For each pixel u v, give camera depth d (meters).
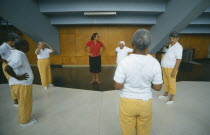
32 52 7.95
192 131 2.16
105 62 7.99
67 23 6.31
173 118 2.52
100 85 4.66
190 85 4.31
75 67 7.70
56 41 7.23
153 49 6.68
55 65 7.87
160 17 5.69
